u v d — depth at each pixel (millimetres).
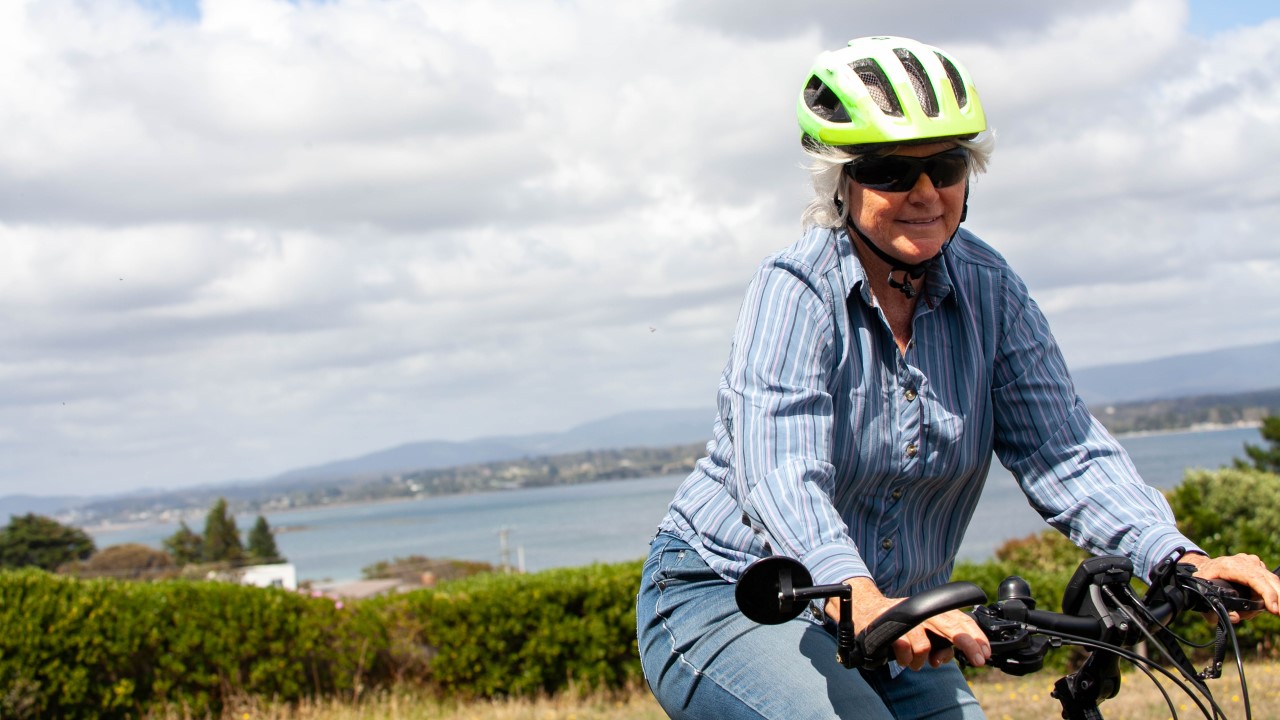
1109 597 1930
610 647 10047
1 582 9000
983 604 1865
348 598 10500
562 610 10047
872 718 2098
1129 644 1957
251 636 9453
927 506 2428
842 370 2281
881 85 2197
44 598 9023
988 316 2400
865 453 2309
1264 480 13188
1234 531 12336
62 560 38281
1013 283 2461
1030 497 2453
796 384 2197
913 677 2373
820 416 2191
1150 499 2287
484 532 112625
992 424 2451
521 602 9992
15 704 8680
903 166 2184
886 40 2271
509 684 9969
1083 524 2334
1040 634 1820
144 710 9203
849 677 2168
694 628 2340
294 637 9602
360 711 9414
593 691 9992
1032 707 7926
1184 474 13695
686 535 2461
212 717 9430
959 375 2363
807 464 2111
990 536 42094
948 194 2227
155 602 9359
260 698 9383
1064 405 2414
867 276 2361
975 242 2469
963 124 2172
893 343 2297
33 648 8875
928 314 2352
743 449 2176
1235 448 133750
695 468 2568
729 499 2385
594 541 77250
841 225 2318
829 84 2234
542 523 119562
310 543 128875
